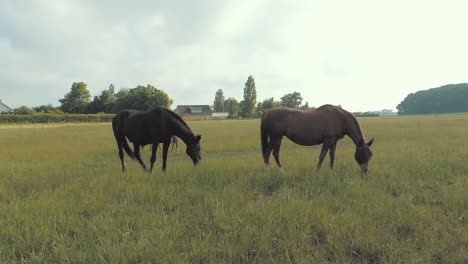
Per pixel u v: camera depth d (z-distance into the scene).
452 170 6.75
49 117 56.00
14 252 3.03
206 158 10.27
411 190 5.10
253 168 7.26
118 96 87.31
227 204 4.30
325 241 3.31
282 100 110.62
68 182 5.96
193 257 2.87
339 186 5.20
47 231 3.36
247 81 93.62
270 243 3.12
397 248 3.06
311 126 6.68
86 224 3.69
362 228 3.43
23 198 4.86
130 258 2.82
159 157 10.97
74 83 84.88
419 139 14.41
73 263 2.81
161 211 4.18
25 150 12.03
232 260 2.88
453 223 3.76
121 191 5.15
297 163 7.98
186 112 103.50
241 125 37.81
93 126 39.50
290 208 3.99
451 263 2.88
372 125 30.97
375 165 7.25
